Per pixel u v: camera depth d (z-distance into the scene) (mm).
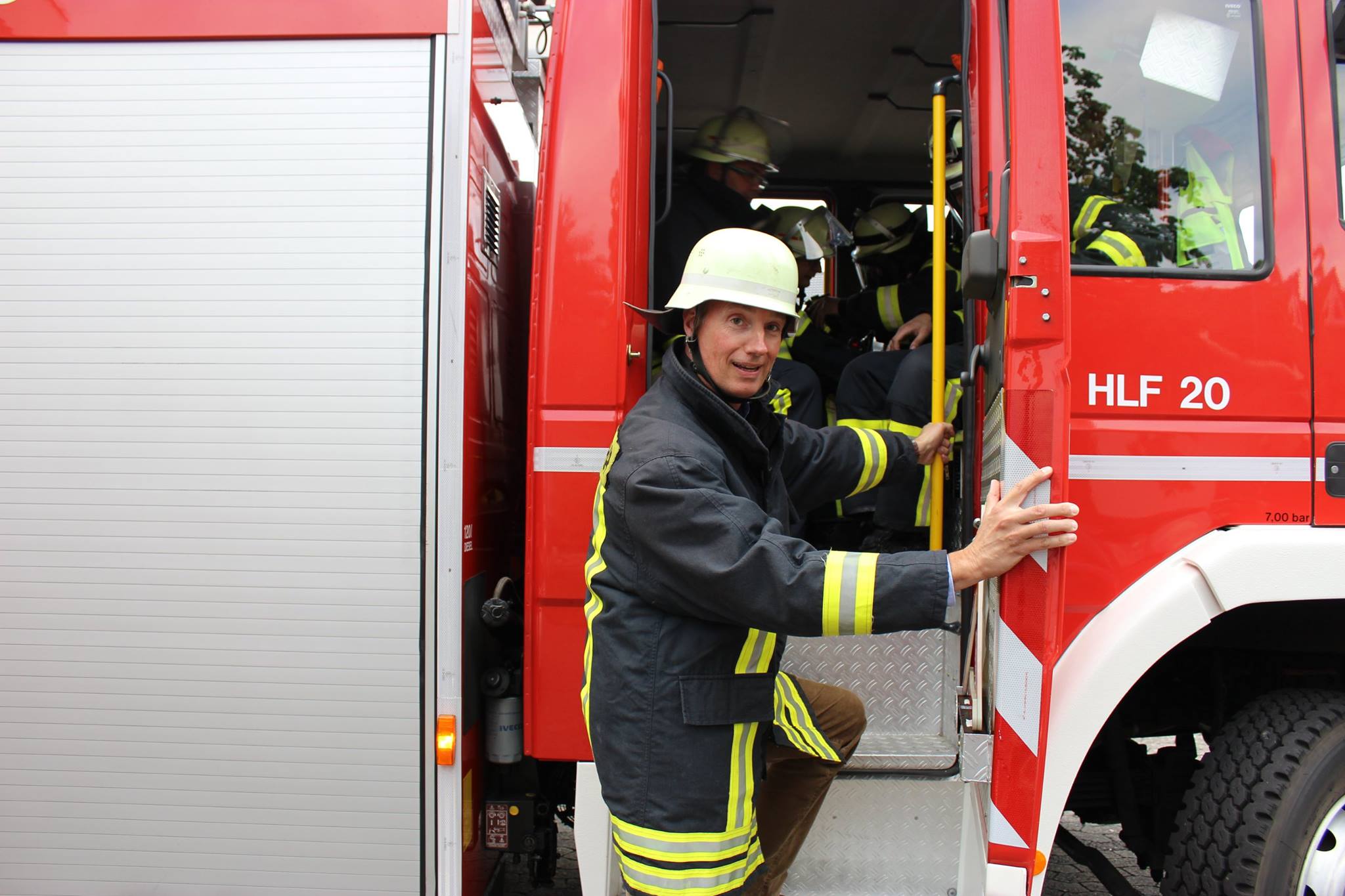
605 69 2219
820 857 2262
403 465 2176
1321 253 2170
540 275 2195
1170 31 2250
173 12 2203
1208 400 2131
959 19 3006
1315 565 2016
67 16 2205
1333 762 2145
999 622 1795
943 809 2268
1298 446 2133
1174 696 2627
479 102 2330
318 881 2219
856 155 3963
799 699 1969
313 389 2186
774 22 3057
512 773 2502
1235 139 2221
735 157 2936
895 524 2633
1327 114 2205
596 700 1719
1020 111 1785
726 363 1799
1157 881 2469
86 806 2232
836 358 3152
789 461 2189
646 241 2307
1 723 2229
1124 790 2541
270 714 2199
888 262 3506
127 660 2207
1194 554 2057
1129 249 2166
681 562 1600
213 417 2188
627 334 2164
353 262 2184
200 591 2193
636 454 1679
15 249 2209
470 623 2262
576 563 2150
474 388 2291
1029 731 1778
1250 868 2135
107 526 2197
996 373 1883
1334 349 2150
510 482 2740
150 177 2199
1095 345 2125
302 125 2195
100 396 2199
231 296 2189
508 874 3213
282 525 2186
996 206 1931
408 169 2184
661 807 1652
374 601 2182
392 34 2191
